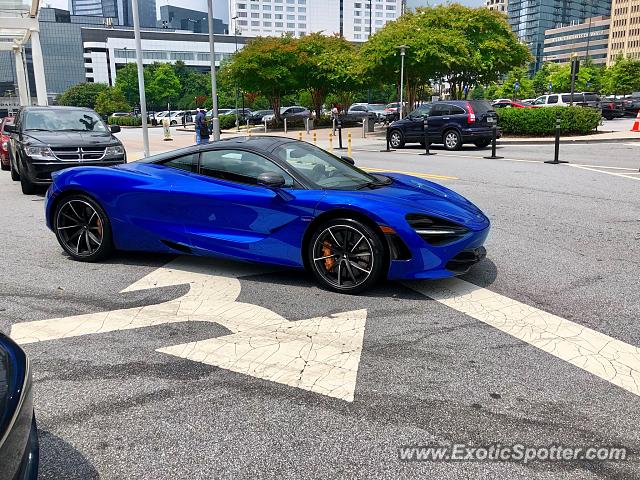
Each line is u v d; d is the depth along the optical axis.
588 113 21.95
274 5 171.12
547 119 21.91
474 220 4.64
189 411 2.86
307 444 2.57
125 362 3.41
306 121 32.12
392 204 4.48
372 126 32.62
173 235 5.16
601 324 3.93
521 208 8.18
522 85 73.00
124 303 4.44
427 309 4.24
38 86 27.20
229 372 3.28
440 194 5.13
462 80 31.84
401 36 28.34
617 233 6.59
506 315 4.11
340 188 4.80
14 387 1.76
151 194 5.20
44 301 4.49
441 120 18.95
